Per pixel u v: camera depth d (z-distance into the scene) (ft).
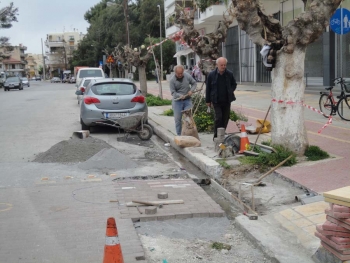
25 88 192.34
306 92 73.00
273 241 16.49
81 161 31.04
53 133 45.57
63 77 324.39
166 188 24.09
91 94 43.14
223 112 32.81
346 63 71.05
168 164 30.66
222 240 17.57
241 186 23.91
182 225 19.08
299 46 26.84
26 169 29.09
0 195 23.32
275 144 27.99
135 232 17.89
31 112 68.59
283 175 24.56
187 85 35.68
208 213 20.01
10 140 41.57
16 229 18.51
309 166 25.96
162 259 15.89
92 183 25.43
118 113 42.60
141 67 80.28
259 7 27.27
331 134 35.81
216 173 26.17
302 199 20.70
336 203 13.42
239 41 118.01
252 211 19.57
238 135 30.78
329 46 73.36
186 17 42.93
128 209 20.58
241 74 117.80
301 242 16.19
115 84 44.06
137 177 26.71
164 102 71.46
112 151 30.09
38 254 16.07
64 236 17.63
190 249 16.75
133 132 44.86
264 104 63.57
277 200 21.57
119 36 214.69
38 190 24.17
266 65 27.66
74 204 21.59
